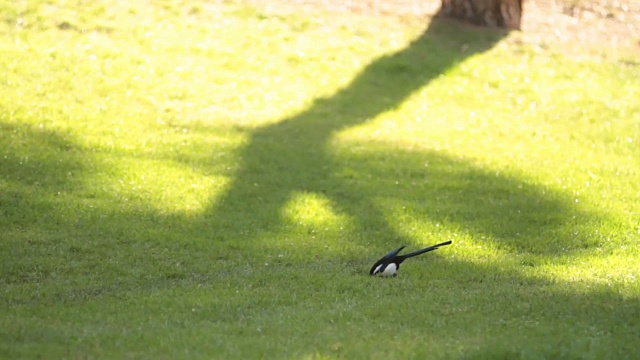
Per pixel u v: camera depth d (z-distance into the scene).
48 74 26.39
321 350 11.52
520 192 21.98
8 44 27.86
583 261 17.55
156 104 26.08
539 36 35.00
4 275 15.62
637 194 22.23
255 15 33.56
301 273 16.31
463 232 19.20
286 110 27.16
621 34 36.44
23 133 22.50
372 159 23.78
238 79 28.78
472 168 23.48
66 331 12.34
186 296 14.67
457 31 34.28
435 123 27.22
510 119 28.12
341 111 27.50
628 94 30.66
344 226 19.28
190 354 11.27
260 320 13.27
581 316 13.46
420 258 17.61
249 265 16.88
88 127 23.66
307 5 35.41
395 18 34.94
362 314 13.57
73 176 20.72
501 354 11.14
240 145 23.97
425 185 22.17
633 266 17.14
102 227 18.23
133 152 22.61
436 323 13.09
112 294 14.94
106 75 27.16
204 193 20.59
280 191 21.17
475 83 30.47
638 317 13.38
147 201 19.86
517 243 18.75
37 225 18.06
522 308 13.91
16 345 11.44
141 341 11.87
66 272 16.02
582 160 24.91
